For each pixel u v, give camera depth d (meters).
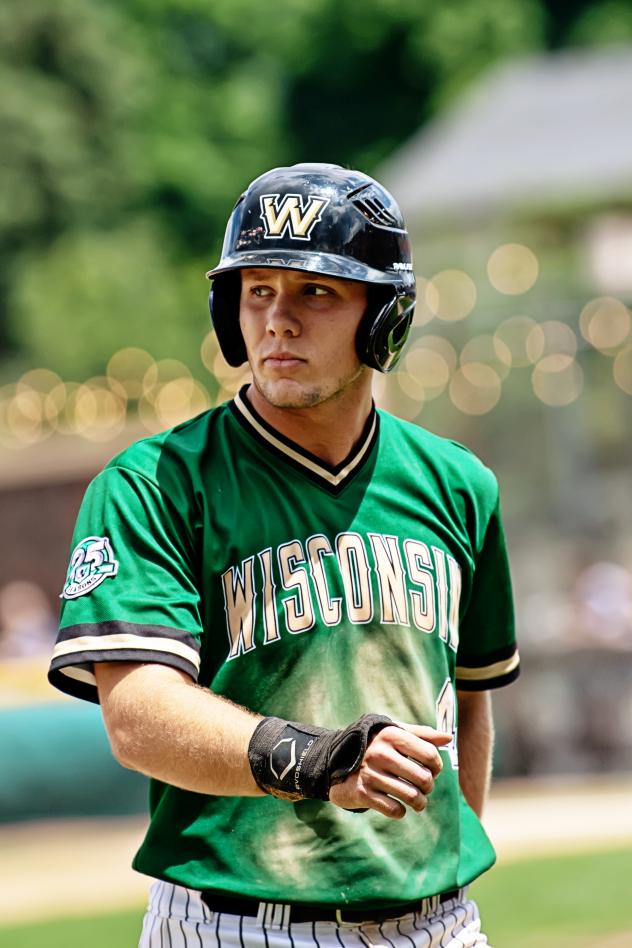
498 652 11.80
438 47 126.38
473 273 52.84
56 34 127.50
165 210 133.50
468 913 10.87
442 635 10.68
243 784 9.20
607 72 55.59
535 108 54.66
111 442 60.59
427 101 132.12
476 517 11.20
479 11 126.38
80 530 10.21
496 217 51.69
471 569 11.16
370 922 10.18
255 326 10.26
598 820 36.75
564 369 52.09
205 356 64.00
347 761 8.88
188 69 140.12
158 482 10.20
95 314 118.31
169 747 9.38
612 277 51.16
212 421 10.66
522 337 52.12
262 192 10.34
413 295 10.66
